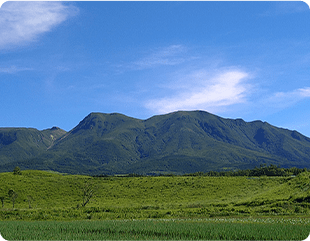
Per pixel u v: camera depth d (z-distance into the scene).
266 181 102.62
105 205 81.06
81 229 32.47
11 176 111.62
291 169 171.25
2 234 29.27
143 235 29.12
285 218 41.81
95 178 122.56
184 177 121.88
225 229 30.47
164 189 105.44
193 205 69.31
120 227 33.38
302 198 54.53
